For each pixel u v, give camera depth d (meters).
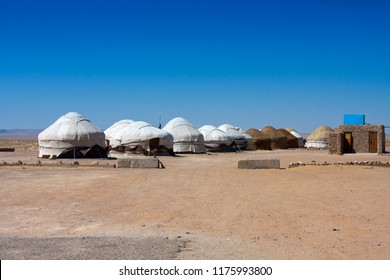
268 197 15.54
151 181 20.19
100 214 12.55
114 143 41.28
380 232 10.29
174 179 21.06
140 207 13.64
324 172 23.52
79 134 35.38
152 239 9.34
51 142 35.53
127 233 10.10
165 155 41.66
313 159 36.16
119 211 12.99
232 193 16.52
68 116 36.47
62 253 8.10
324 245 9.10
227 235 9.97
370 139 42.47
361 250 8.74
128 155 40.09
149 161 27.42
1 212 12.82
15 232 10.41
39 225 11.16
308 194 16.17
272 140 65.88
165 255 8.03
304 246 9.02
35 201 14.69
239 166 26.95
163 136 41.28
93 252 8.18
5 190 17.05
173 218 11.97
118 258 7.80
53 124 36.38
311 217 12.02
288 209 13.20
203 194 16.28
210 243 9.12
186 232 10.23
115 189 17.52
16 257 7.81
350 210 13.00
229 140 56.12
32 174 22.70
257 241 9.41
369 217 11.99
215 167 28.64
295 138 71.38
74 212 12.85
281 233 10.20
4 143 83.12
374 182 19.48
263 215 12.32
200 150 48.84
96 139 36.12
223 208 13.42
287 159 36.91
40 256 7.89
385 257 8.25
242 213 12.62
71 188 17.70
